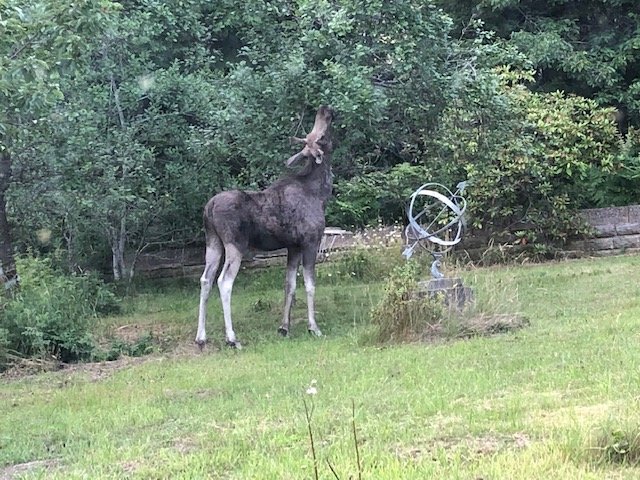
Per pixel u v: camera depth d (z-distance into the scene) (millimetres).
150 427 6641
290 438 5754
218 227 10734
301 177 11203
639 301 11055
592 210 18172
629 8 20688
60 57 10047
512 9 21078
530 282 13867
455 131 13539
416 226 10969
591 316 10188
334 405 6645
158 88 13383
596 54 20328
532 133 17422
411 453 5203
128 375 9094
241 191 10914
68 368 10055
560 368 7246
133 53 13789
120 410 7246
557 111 17438
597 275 14250
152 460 5648
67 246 16219
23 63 9375
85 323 11430
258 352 10016
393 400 6617
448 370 7645
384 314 9930
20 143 12234
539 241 18047
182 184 14203
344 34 11508
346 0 11391
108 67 13383
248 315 13195
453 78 12070
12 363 10133
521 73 17656
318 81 11555
